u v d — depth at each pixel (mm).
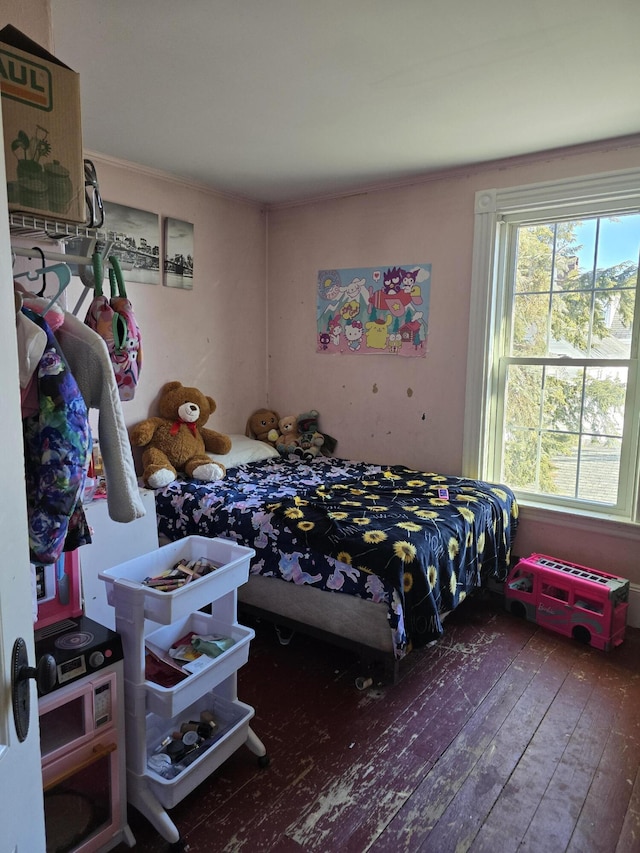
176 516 2713
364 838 1497
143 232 3096
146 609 1449
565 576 2604
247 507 2518
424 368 3309
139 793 1484
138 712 1461
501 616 2799
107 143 2697
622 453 2820
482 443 3141
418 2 1582
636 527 2699
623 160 2623
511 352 3135
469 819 1563
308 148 2756
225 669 1627
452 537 2318
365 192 3416
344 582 2154
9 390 674
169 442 3117
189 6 1601
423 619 2088
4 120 1138
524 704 2082
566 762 1786
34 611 1320
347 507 2494
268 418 3852
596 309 2855
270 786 1669
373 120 2410
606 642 2463
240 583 1685
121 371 1569
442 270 3186
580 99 2195
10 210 1166
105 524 1989
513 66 1945
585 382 2906
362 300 3500
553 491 3057
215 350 3602
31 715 723
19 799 661
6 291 668
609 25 1689
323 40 1786
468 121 2416
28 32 1433
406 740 1874
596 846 1484
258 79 2051
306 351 3789
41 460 1098
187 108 2299
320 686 2178
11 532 668
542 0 1571
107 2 1577
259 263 3859
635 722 1987
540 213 2908
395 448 3467
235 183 3336
